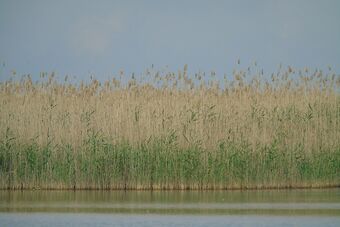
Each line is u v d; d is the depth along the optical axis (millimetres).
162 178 122375
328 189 123875
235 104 130375
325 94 135125
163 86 132625
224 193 117625
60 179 122375
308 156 126438
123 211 95062
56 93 130250
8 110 126250
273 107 130500
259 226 82062
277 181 124688
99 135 123875
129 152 123250
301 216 89625
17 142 123375
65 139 123812
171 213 93125
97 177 122812
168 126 124625
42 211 95188
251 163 124125
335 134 129750
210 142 123812
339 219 86875
